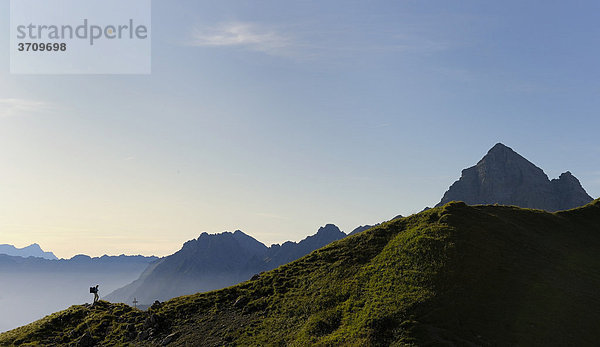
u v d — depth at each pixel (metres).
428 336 48.84
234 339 59.22
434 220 76.62
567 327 50.50
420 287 57.56
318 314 59.50
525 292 56.91
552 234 78.25
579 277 62.41
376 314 53.97
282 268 78.12
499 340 48.28
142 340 65.00
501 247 67.62
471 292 56.06
